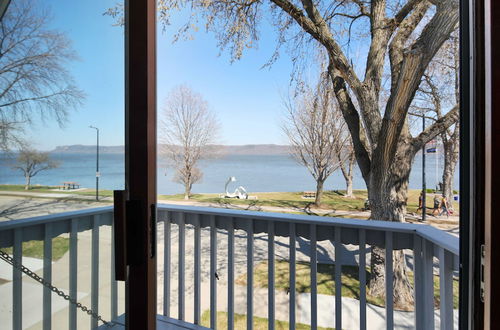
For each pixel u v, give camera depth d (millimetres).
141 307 675
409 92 3893
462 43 829
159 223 2021
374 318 3004
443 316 1168
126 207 689
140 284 678
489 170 642
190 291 3531
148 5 721
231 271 1695
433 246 1255
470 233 757
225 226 1711
